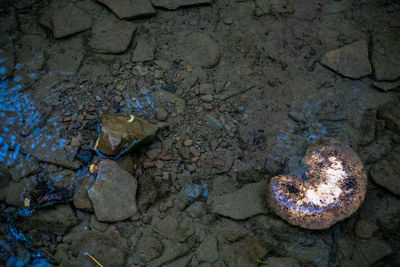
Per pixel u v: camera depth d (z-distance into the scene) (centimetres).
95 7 165
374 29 167
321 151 144
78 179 144
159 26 164
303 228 141
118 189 141
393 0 169
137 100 153
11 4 165
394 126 153
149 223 141
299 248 140
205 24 166
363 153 150
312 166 142
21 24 162
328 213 138
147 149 148
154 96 154
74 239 139
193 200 144
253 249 139
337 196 139
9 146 146
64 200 142
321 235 141
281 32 166
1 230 138
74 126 149
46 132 148
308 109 155
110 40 160
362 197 139
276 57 162
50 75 155
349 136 152
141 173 146
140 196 143
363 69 159
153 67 158
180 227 141
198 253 139
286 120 154
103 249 138
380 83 158
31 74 155
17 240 138
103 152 143
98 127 149
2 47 158
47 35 161
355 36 165
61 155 145
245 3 169
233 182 146
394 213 143
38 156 145
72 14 163
